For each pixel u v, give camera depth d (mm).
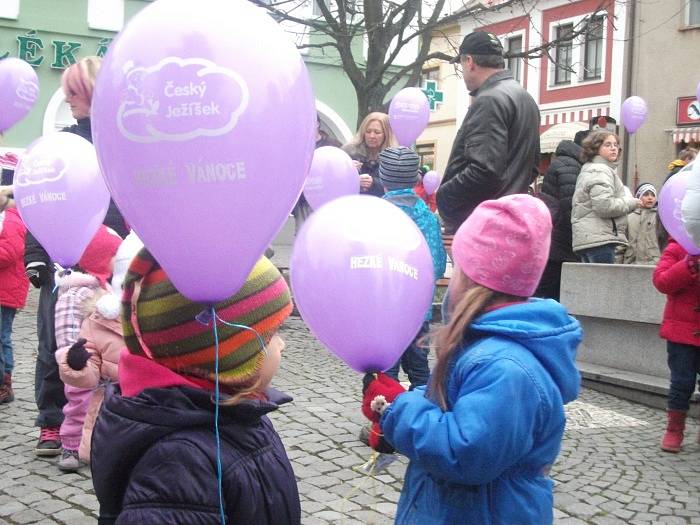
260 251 1903
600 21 14820
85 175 3764
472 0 15391
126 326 1924
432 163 30844
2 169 5707
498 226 2213
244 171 1788
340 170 5910
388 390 2322
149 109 1757
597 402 6605
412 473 2316
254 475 1871
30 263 4465
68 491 4090
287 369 7059
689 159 8891
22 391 6047
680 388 5223
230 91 1766
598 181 7223
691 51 21406
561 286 7598
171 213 1794
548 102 25719
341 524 3787
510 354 2078
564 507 4180
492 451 1997
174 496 1744
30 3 18406
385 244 2371
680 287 5113
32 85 5863
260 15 1917
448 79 29719
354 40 20641
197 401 1834
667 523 4016
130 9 19266
